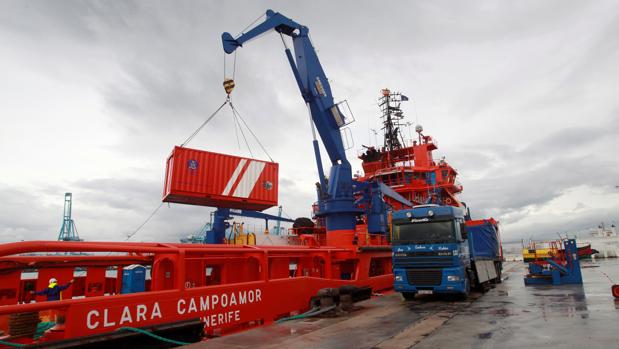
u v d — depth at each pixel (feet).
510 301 37.86
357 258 47.83
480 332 23.30
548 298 38.40
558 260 58.13
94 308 19.11
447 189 88.84
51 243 18.45
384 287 54.65
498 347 19.31
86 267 28.71
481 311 32.14
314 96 53.11
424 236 41.42
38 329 23.32
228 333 28.71
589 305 32.14
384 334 23.77
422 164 94.84
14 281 24.79
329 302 34.12
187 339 21.98
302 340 22.26
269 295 30.76
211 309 25.31
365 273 49.85
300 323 28.55
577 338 20.36
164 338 20.21
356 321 28.94
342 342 21.63
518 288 51.24
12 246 17.20
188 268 29.84
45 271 27.14
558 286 50.75
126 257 29.45
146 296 21.52
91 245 20.20
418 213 42.57
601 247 171.12
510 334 22.26
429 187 82.74
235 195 47.11
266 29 49.88
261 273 31.17
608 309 29.58
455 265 39.63
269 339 22.65
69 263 27.09
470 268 45.32
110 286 31.99
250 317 28.40
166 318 22.30
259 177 50.26
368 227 59.16
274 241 53.93
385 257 57.77
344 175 54.44
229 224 52.16
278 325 27.71
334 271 46.96
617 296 35.35
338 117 55.01
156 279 27.27
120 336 18.43
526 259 92.43
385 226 59.36
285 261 38.11
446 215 41.14
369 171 101.40
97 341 17.49
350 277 50.90
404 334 23.62
